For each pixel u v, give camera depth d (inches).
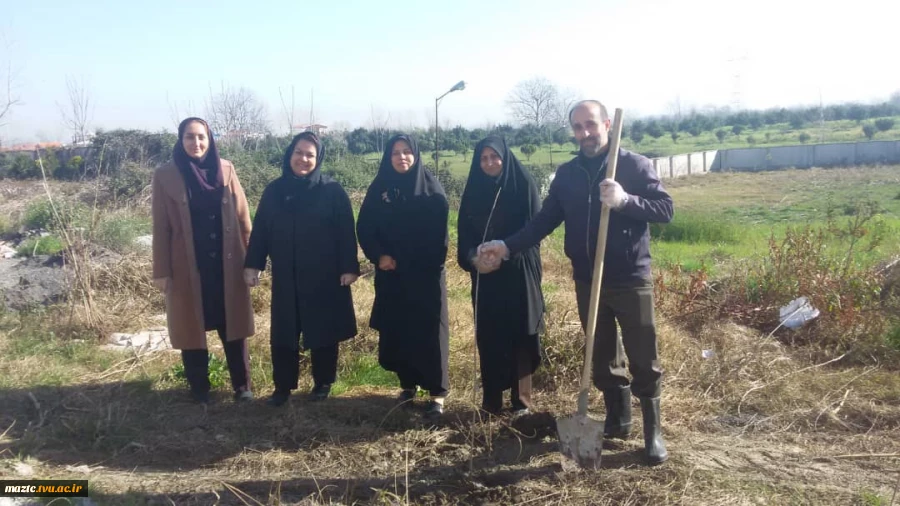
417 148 181.5
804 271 255.8
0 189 713.6
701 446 159.3
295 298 182.1
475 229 172.1
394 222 179.3
